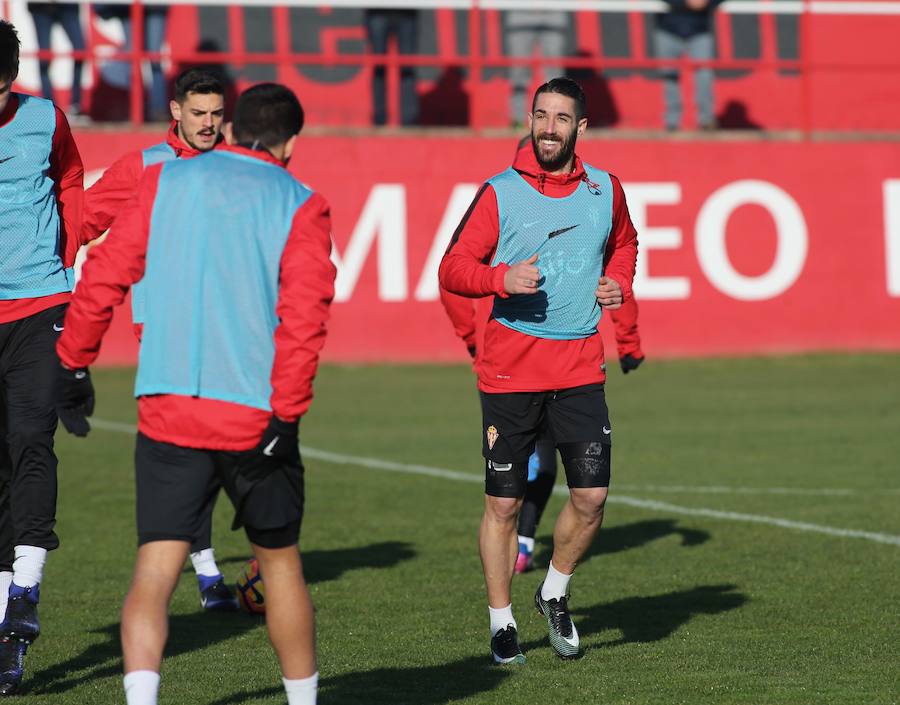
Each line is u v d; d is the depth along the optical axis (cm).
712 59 7250
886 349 7044
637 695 1669
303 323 1338
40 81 6519
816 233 6975
